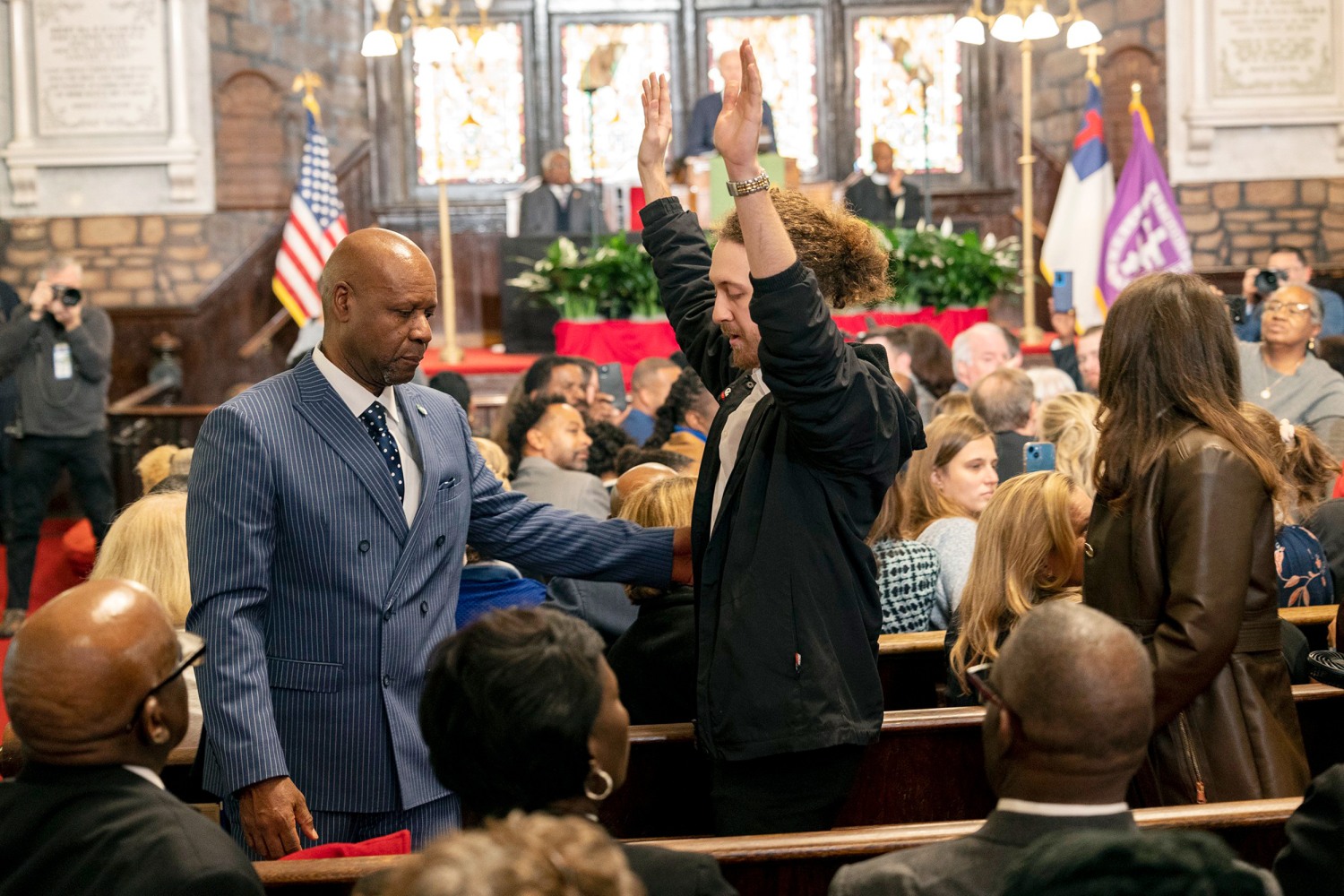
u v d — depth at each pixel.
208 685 2.22
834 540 2.13
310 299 9.17
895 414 2.12
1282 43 9.98
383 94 10.66
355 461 2.36
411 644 2.40
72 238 9.95
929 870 1.53
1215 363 2.24
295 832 2.20
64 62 9.84
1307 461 3.54
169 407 8.66
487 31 8.39
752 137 1.91
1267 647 2.26
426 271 2.36
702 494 2.27
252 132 10.10
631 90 10.84
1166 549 2.21
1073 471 3.89
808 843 1.97
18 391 6.68
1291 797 2.12
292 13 10.30
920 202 9.66
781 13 10.79
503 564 3.25
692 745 2.66
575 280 7.64
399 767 2.37
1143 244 8.50
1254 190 10.12
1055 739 1.48
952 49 10.77
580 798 1.56
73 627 1.63
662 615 2.79
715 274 2.15
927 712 2.62
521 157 10.86
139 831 1.59
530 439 4.38
